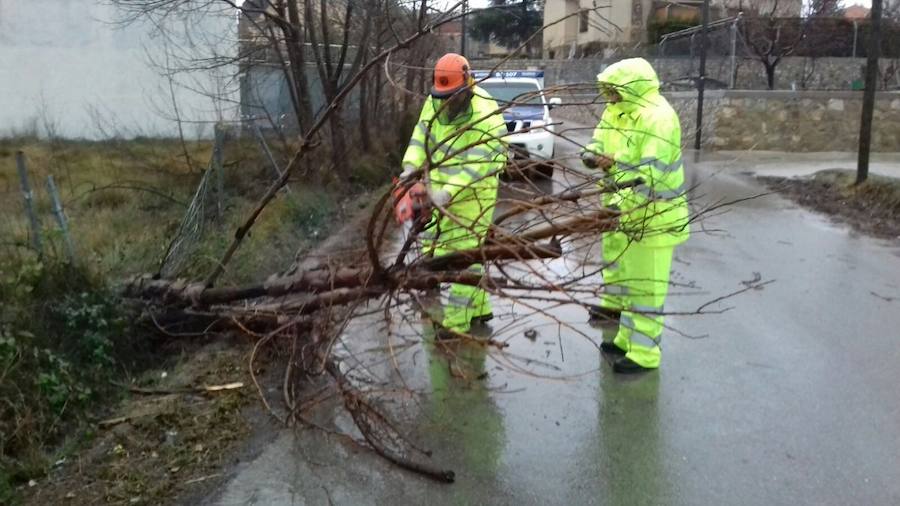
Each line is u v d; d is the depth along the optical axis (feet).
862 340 20.13
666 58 90.99
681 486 13.20
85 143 53.72
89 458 13.94
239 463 13.99
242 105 41.45
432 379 17.70
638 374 17.92
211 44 49.85
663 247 16.92
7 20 59.00
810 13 113.60
